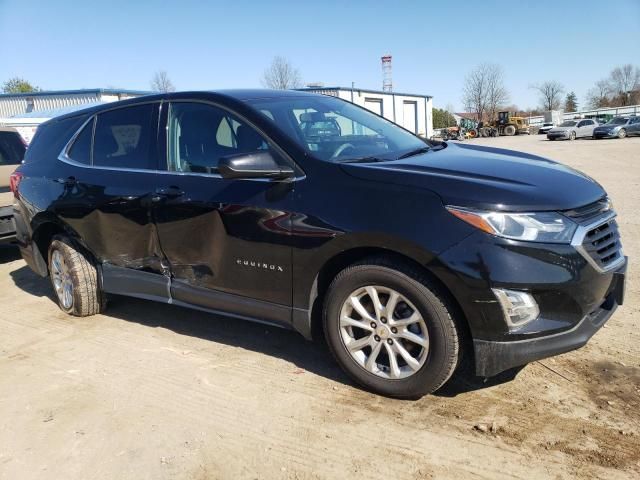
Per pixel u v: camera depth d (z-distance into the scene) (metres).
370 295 3.12
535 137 50.94
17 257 7.54
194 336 4.30
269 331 4.32
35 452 2.90
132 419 3.16
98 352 4.09
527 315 2.76
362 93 40.97
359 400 3.22
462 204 2.80
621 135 38.47
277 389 3.41
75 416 3.23
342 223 3.05
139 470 2.72
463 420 2.97
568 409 3.01
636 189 10.88
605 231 3.01
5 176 6.84
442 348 2.94
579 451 2.67
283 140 3.40
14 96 31.03
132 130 4.24
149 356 3.98
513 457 2.65
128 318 4.77
